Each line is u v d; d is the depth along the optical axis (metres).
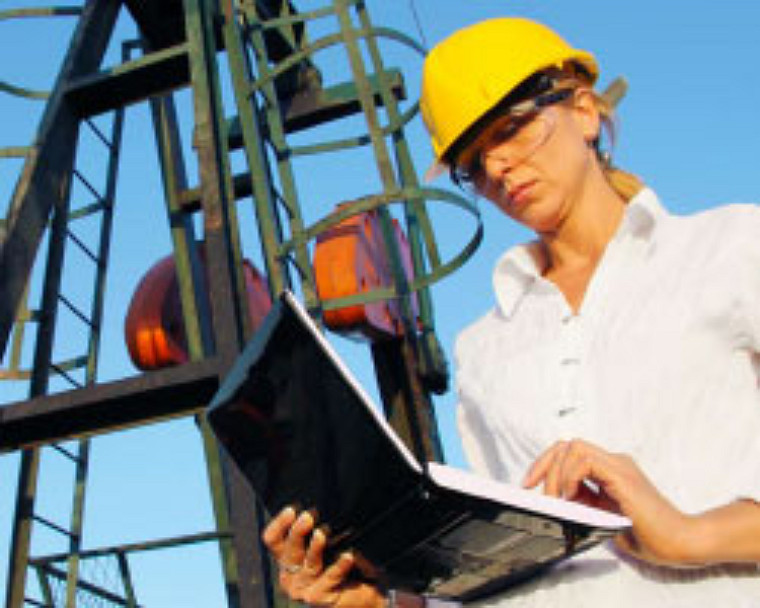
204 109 8.12
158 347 9.50
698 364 2.52
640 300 2.63
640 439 2.53
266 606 6.51
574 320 2.76
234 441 2.53
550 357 2.77
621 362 2.60
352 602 2.63
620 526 2.28
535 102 2.81
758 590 2.37
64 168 8.70
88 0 9.34
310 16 9.10
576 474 2.34
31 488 8.85
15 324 8.81
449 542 2.36
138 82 8.73
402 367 9.19
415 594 2.72
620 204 2.87
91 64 9.10
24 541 8.68
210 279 7.41
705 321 2.52
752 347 2.52
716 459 2.48
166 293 9.74
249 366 2.42
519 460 2.81
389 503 2.22
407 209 9.66
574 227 2.87
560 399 2.69
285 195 8.60
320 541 2.42
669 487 2.48
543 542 2.38
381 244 9.53
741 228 2.56
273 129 8.89
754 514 2.31
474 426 3.11
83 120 9.01
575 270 2.92
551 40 2.95
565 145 2.83
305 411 2.29
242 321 7.48
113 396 7.20
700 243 2.62
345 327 8.76
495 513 2.22
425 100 3.09
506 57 2.87
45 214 8.36
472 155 2.94
